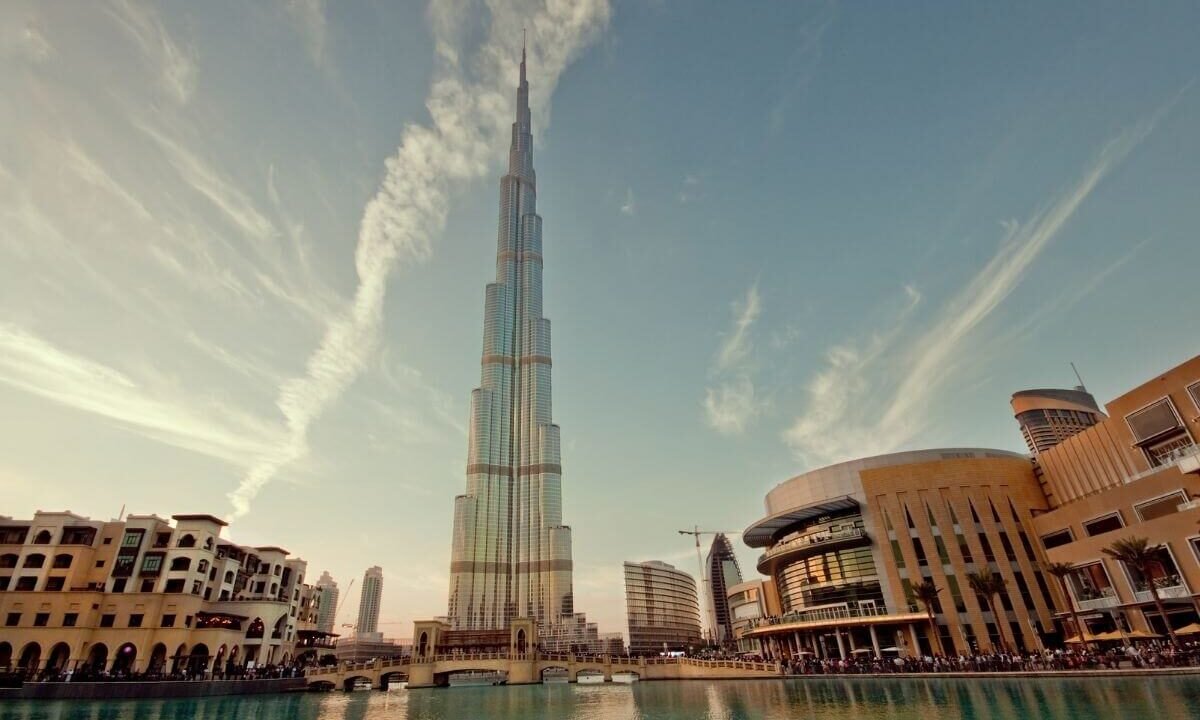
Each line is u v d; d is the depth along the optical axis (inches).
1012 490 3380.9
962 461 3462.1
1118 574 2559.1
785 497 4131.4
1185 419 2464.3
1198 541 2247.8
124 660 3125.0
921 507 3390.7
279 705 2497.5
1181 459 2383.1
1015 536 3240.7
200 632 3275.1
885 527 3408.0
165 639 3171.8
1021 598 3080.7
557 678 7303.2
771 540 4633.4
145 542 3585.1
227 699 2726.4
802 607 3821.4
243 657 3622.0
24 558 3447.3
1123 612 2578.7
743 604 6392.7
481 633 7027.6
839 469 3828.7
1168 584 2345.0
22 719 1807.3
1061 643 2940.5
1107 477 2923.2
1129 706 1331.2
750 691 2449.6
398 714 2133.4
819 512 3774.6
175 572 3499.0
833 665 2928.2
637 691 3061.0
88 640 3127.5
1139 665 2021.4
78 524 3590.1
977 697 1706.4
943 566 3230.8
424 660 4434.1
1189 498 2357.3
